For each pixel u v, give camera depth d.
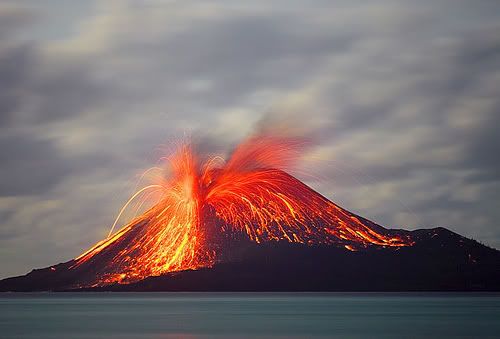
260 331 141.50
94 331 142.50
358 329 145.62
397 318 180.75
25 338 128.88
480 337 127.62
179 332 139.62
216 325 157.88
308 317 186.00
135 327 152.75
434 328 147.38
